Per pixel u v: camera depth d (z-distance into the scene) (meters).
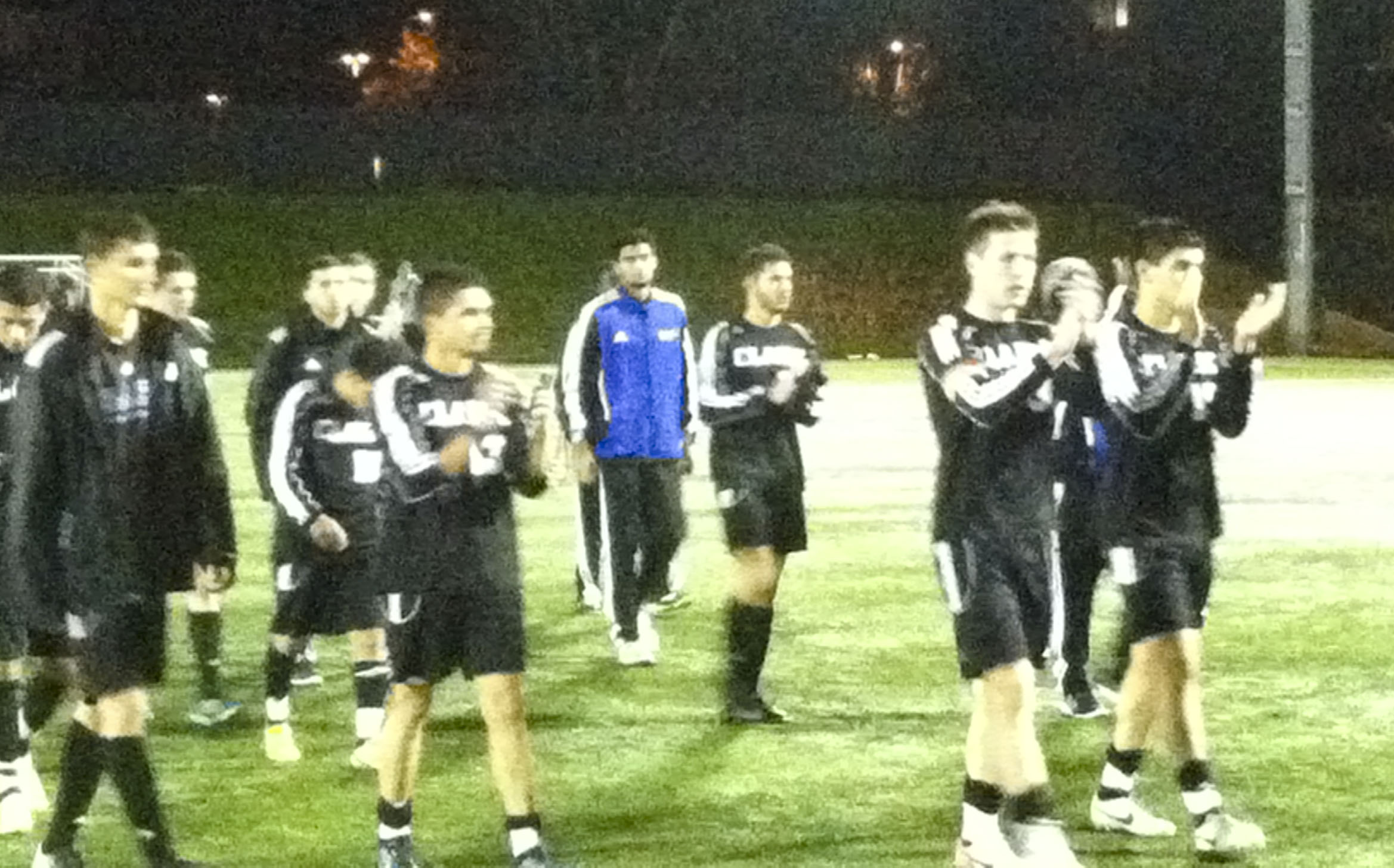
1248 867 5.73
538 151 48.03
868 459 18.45
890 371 31.61
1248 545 12.85
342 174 47.25
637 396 8.95
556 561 12.61
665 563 9.17
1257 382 5.78
